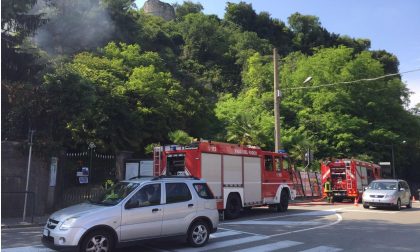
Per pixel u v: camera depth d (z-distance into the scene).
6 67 19.41
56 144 19.19
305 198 33.66
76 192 21.62
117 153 25.00
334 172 30.39
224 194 17.25
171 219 10.25
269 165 20.39
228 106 48.78
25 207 16.52
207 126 42.72
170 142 37.12
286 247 10.80
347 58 54.19
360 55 54.31
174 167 17.20
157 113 36.50
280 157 21.23
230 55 78.31
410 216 19.12
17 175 17.92
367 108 50.56
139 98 36.31
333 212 20.70
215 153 17.27
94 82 32.53
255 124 39.91
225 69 75.06
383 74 53.25
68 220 8.87
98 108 31.17
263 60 66.50
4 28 19.48
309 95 50.88
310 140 44.66
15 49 19.72
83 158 23.12
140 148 36.69
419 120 55.44
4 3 17.94
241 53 75.00
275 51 29.33
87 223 8.88
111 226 9.20
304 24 92.00
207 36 80.44
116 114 33.34
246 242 11.54
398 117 52.34
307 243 11.44
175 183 10.70
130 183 10.37
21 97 19.39
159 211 10.05
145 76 37.91
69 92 19.77
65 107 19.72
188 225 10.59
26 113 19.47
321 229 14.26
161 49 66.69
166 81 41.12
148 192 10.10
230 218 17.44
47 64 20.95
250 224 15.57
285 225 15.30
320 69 51.41
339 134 46.72
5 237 12.20
